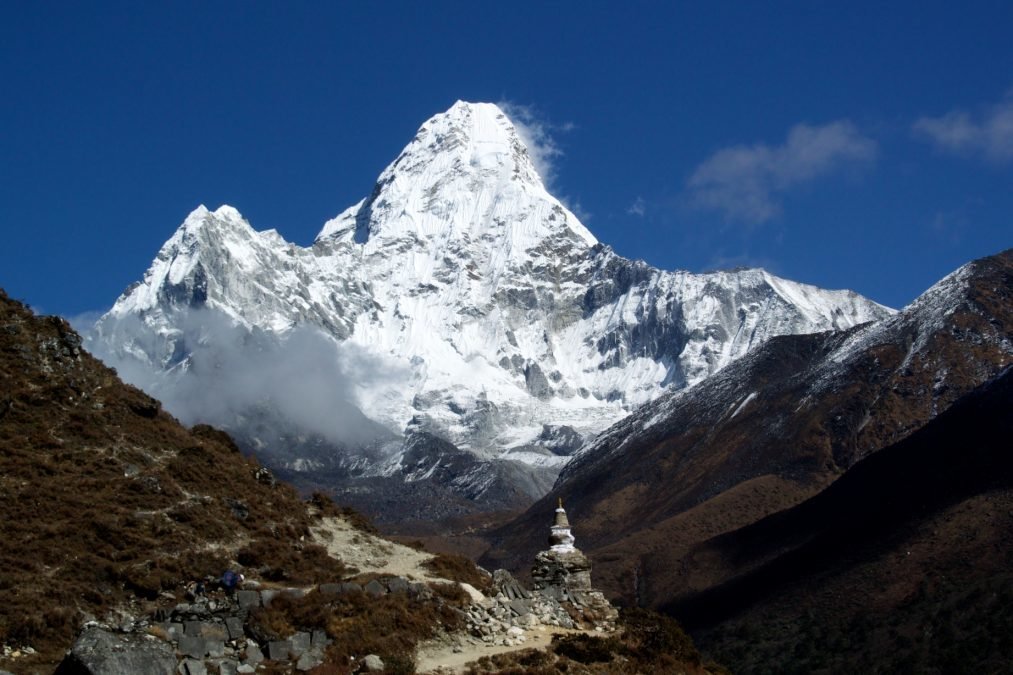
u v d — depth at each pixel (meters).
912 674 142.25
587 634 58.56
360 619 53.59
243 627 51.12
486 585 62.47
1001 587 154.88
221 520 58.84
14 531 53.09
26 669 45.97
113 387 66.88
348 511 68.44
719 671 62.66
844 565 184.12
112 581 51.91
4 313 67.50
